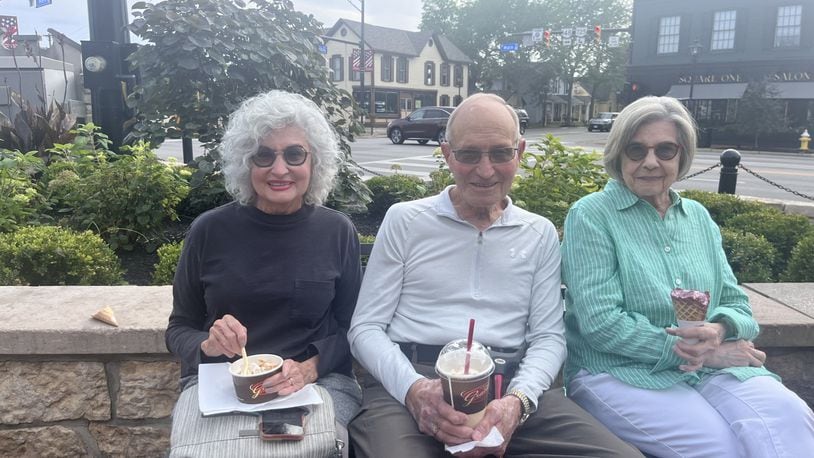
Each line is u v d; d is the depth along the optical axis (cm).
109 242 430
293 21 500
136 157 457
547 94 6319
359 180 495
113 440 269
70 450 268
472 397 185
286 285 218
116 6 616
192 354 211
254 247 219
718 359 222
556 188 448
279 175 213
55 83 1978
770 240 474
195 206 505
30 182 507
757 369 221
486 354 191
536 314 234
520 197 443
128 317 262
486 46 6006
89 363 259
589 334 225
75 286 307
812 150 2383
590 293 226
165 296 290
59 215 526
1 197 440
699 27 2805
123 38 632
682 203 242
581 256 233
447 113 2478
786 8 2592
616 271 231
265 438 178
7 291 294
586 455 197
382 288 234
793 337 275
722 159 678
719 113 2772
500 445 190
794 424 200
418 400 200
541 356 222
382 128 4172
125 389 263
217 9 444
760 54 2678
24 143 665
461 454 194
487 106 223
